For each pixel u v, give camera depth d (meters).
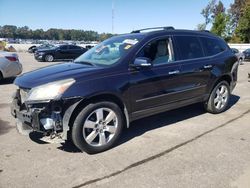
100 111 4.57
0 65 10.77
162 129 5.68
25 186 3.68
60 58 24.66
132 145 4.90
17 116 4.68
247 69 18.27
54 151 4.68
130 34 5.76
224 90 6.75
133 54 5.00
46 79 4.41
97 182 3.76
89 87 4.40
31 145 4.93
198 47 6.14
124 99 4.81
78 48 25.58
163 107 5.46
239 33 47.62
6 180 3.82
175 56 5.61
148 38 5.29
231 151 4.64
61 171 4.04
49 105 4.23
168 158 4.41
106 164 4.24
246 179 3.80
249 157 4.43
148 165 4.19
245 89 10.09
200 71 5.98
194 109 7.02
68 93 4.24
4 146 4.89
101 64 4.95
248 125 5.92
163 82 5.31
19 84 4.61
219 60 6.45
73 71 4.62
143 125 5.91
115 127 4.76
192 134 5.40
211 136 5.29
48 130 4.33
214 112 6.65
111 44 5.56
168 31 5.68
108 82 4.59
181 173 3.96
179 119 6.29
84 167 4.15
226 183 3.71
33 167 4.16
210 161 4.30
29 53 38.34
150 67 5.12
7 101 8.20
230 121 6.18
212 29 51.41
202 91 6.18
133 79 4.88
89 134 4.53
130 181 3.78
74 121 4.38
